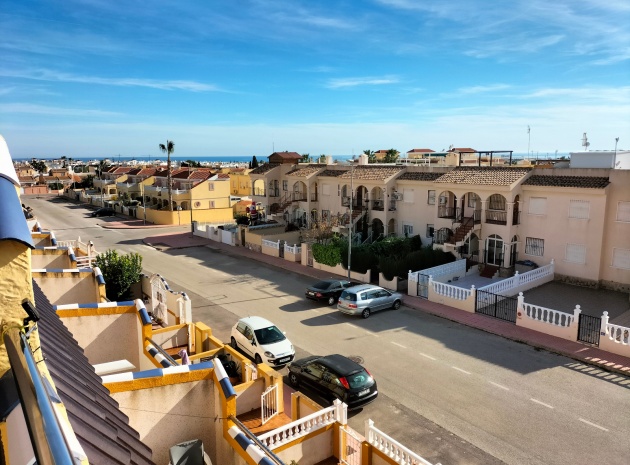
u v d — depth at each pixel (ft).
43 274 53.88
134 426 27.53
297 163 165.68
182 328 59.36
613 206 85.46
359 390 46.21
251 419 43.70
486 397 49.83
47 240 83.82
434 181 107.86
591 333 63.72
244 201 220.64
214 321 75.25
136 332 40.98
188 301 66.33
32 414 9.20
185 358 47.21
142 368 39.65
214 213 203.10
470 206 108.58
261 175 158.40
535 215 95.25
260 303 84.89
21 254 12.72
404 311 79.46
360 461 37.47
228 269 113.19
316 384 48.98
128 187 249.14
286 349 57.77
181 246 143.33
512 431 43.52
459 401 49.06
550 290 87.20
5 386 12.65
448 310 78.54
